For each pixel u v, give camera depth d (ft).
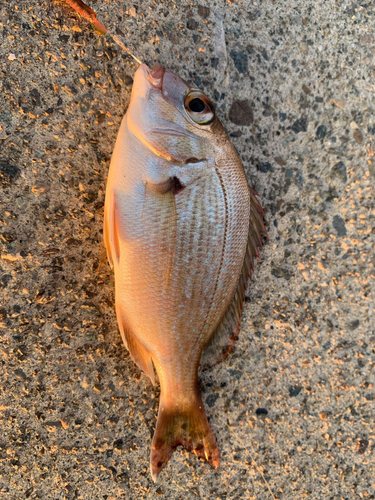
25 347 0.79
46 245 0.79
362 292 0.92
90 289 0.81
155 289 0.73
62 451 0.80
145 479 0.83
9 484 0.79
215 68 0.85
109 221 0.72
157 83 0.72
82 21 0.79
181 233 0.73
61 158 0.79
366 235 0.92
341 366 0.91
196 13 0.84
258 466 0.88
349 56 0.91
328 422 0.90
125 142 0.72
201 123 0.73
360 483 0.91
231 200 0.75
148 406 0.83
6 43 0.77
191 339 0.76
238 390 0.87
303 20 0.89
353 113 0.91
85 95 0.79
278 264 0.89
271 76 0.87
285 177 0.89
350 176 0.91
